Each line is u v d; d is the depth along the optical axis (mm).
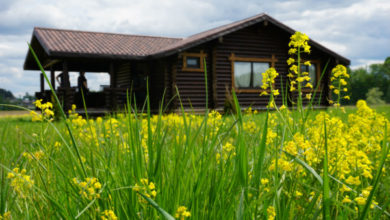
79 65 20469
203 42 15305
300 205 1677
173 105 15648
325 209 1217
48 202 1646
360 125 2969
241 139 1499
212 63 16469
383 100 96750
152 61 16859
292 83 2312
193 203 1441
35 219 1660
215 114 2557
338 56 17578
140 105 16984
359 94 98500
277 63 17781
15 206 1800
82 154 2260
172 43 19688
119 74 19859
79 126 2600
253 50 17312
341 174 1717
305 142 1754
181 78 15922
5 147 2879
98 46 16234
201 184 1519
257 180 1491
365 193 1285
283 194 1588
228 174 1873
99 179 1695
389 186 2139
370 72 102125
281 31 17656
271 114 2363
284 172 1661
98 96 19859
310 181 1914
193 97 16141
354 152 1725
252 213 1472
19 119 15484
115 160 1984
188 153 1578
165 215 1134
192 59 16297
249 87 17234
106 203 1539
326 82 18281
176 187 1461
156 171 1570
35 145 2438
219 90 16531
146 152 2041
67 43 15742
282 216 1493
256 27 17250
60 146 2357
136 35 20484
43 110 2080
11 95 93438
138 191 1297
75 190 1594
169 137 2807
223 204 1526
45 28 17547
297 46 2340
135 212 1439
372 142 2420
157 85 16781
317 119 2371
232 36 16906
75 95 19078
